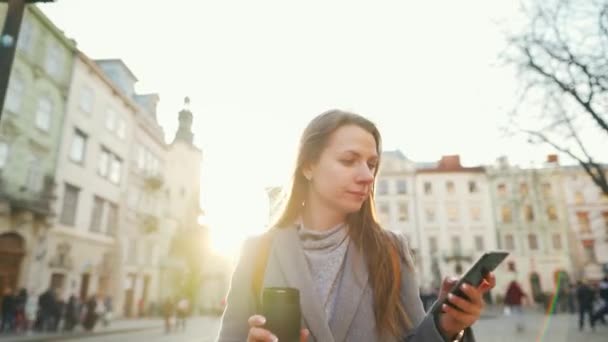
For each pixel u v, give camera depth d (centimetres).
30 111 1939
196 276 4019
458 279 93
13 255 1844
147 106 3475
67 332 1773
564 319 2066
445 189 4591
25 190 1888
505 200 4347
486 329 1582
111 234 2659
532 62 934
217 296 4384
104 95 2564
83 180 2344
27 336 1555
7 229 1791
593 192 4181
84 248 2361
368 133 120
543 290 4097
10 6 402
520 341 1109
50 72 2077
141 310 3011
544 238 4219
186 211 3900
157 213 3366
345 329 107
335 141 119
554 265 4138
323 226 123
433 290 2439
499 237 4325
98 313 2022
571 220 4181
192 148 4047
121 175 2786
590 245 4116
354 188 114
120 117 2767
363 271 115
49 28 2062
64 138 2178
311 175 126
